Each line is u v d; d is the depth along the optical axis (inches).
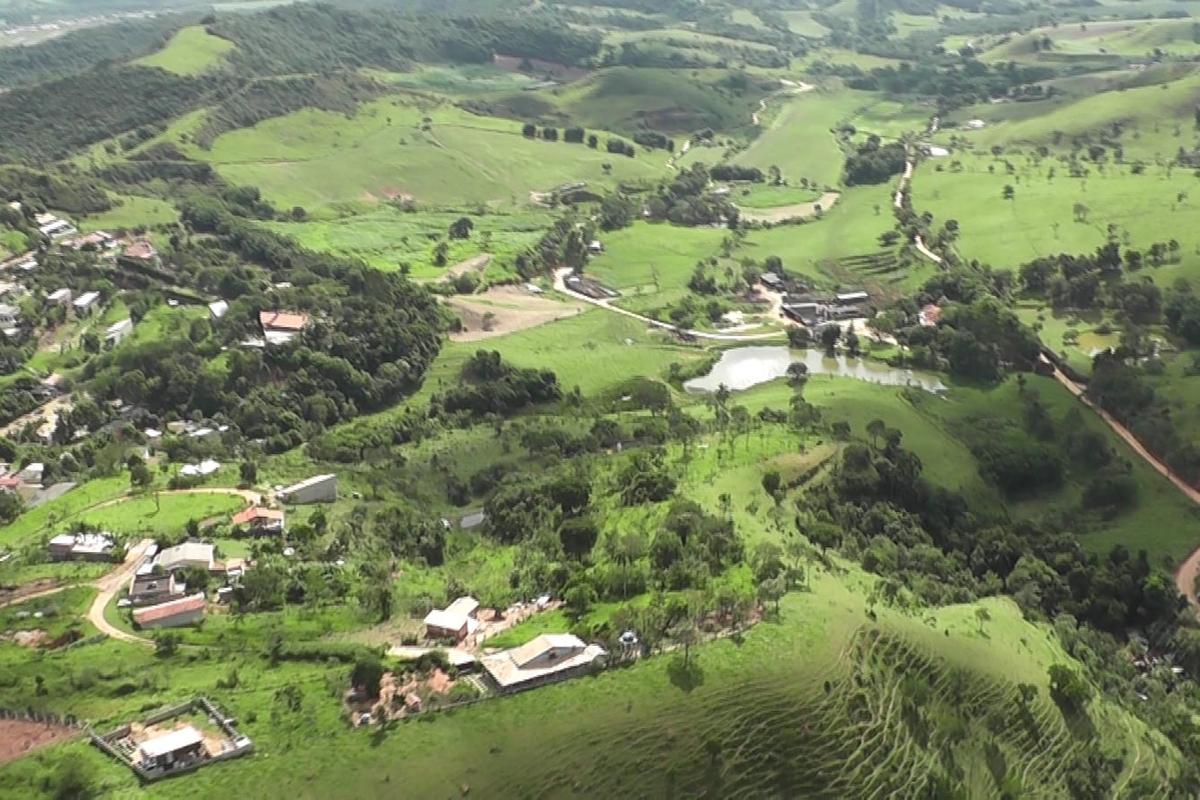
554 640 5027.1
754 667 5012.3
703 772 4648.1
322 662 5088.6
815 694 4968.0
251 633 5413.4
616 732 4665.4
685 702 4813.0
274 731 4505.4
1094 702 5792.3
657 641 5128.0
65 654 5152.6
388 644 5270.7
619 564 5989.2
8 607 5762.8
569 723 4660.4
